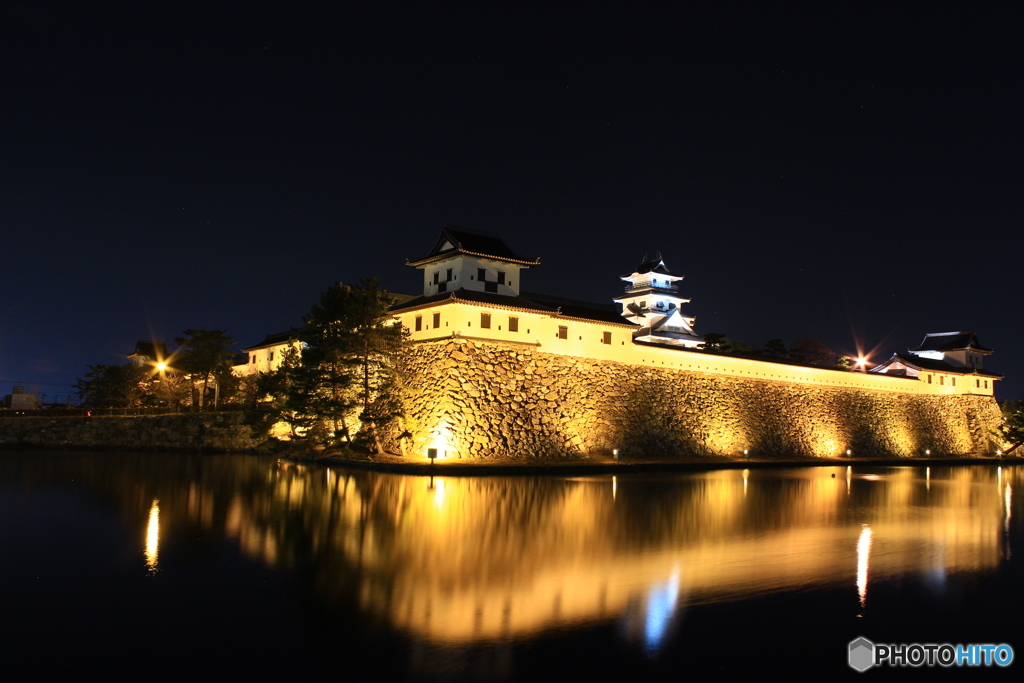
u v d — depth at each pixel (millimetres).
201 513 29094
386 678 13383
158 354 104188
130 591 18125
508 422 55844
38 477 40906
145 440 67000
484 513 30594
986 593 20344
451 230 63000
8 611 16547
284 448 56312
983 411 100188
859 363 100688
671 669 14305
